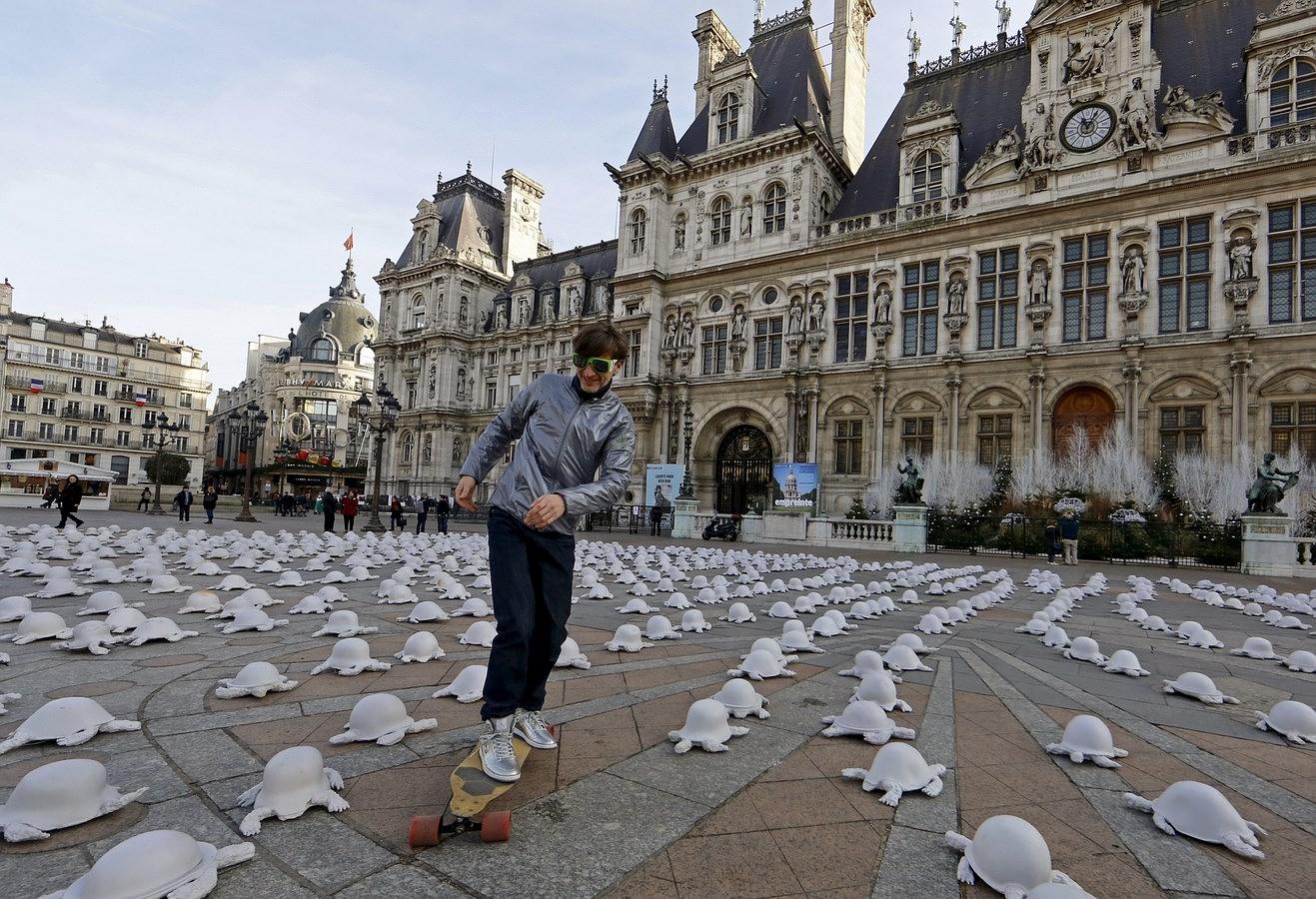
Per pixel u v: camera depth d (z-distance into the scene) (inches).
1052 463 1095.0
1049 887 87.9
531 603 127.8
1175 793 124.0
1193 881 104.5
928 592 493.0
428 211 2418.8
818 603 392.8
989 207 1242.6
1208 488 949.8
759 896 96.7
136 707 171.5
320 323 4303.6
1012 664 252.2
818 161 1513.3
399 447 2363.4
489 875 99.7
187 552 508.7
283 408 4042.8
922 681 223.1
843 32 1701.5
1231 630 362.6
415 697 184.9
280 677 190.4
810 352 1418.6
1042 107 1225.4
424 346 2309.3
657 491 1509.6
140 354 3570.4
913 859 108.8
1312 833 122.9
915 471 1022.4
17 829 103.7
